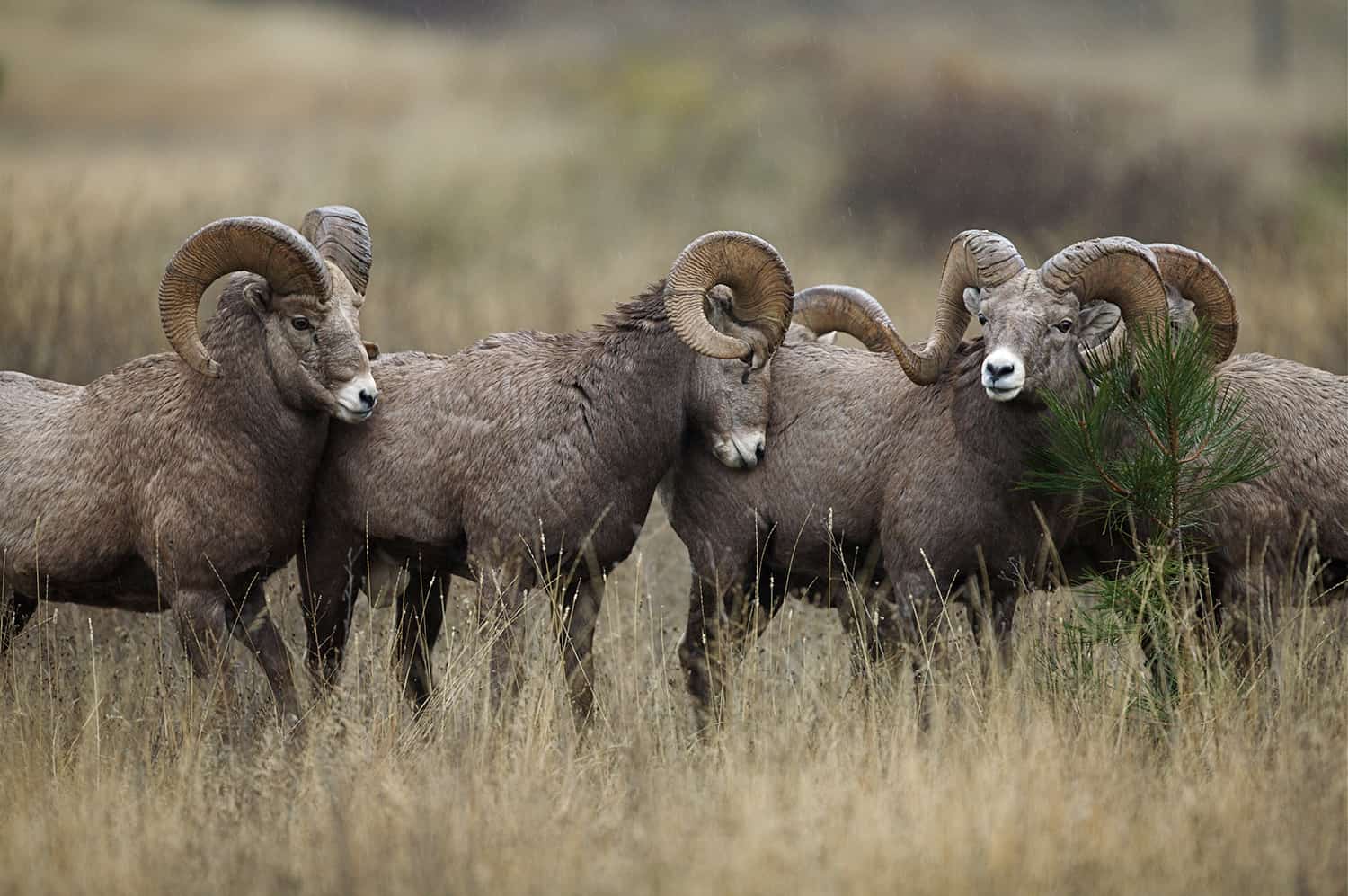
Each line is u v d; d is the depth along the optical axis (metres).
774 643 30.77
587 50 148.00
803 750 23.75
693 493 30.62
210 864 20.55
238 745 26.27
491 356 29.69
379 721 25.58
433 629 31.66
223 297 27.84
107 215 67.12
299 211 81.81
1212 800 21.89
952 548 28.09
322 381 27.31
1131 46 187.50
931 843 20.08
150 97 152.12
